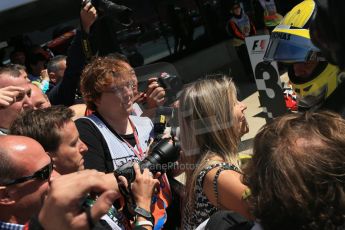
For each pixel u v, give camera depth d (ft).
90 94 6.97
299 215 3.11
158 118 6.74
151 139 6.66
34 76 11.28
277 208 3.19
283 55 5.96
